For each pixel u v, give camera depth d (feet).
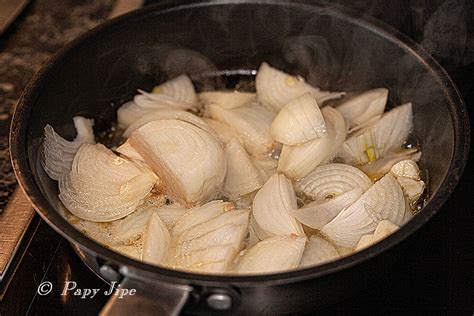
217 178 1.72
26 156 1.52
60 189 1.73
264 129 1.87
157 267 1.36
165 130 1.74
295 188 1.77
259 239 1.66
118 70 1.92
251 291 1.38
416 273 1.67
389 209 1.65
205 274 1.36
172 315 1.35
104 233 1.69
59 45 2.16
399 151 1.86
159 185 1.73
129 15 1.86
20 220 1.67
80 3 2.28
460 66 1.96
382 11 1.98
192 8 1.90
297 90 1.97
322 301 1.51
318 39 1.95
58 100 1.77
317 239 1.64
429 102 1.77
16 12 2.18
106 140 1.94
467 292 1.64
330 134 1.81
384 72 1.90
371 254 1.38
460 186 1.81
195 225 1.64
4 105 1.98
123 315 1.35
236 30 1.97
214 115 1.92
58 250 1.71
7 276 1.60
